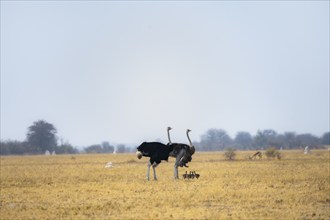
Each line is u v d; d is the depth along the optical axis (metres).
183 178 121.62
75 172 155.38
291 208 77.25
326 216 70.88
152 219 69.12
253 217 69.81
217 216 70.12
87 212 75.69
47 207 80.75
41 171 165.62
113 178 128.25
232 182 110.38
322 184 105.50
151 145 117.75
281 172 139.75
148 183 110.38
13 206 82.44
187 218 69.25
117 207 79.00
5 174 151.75
